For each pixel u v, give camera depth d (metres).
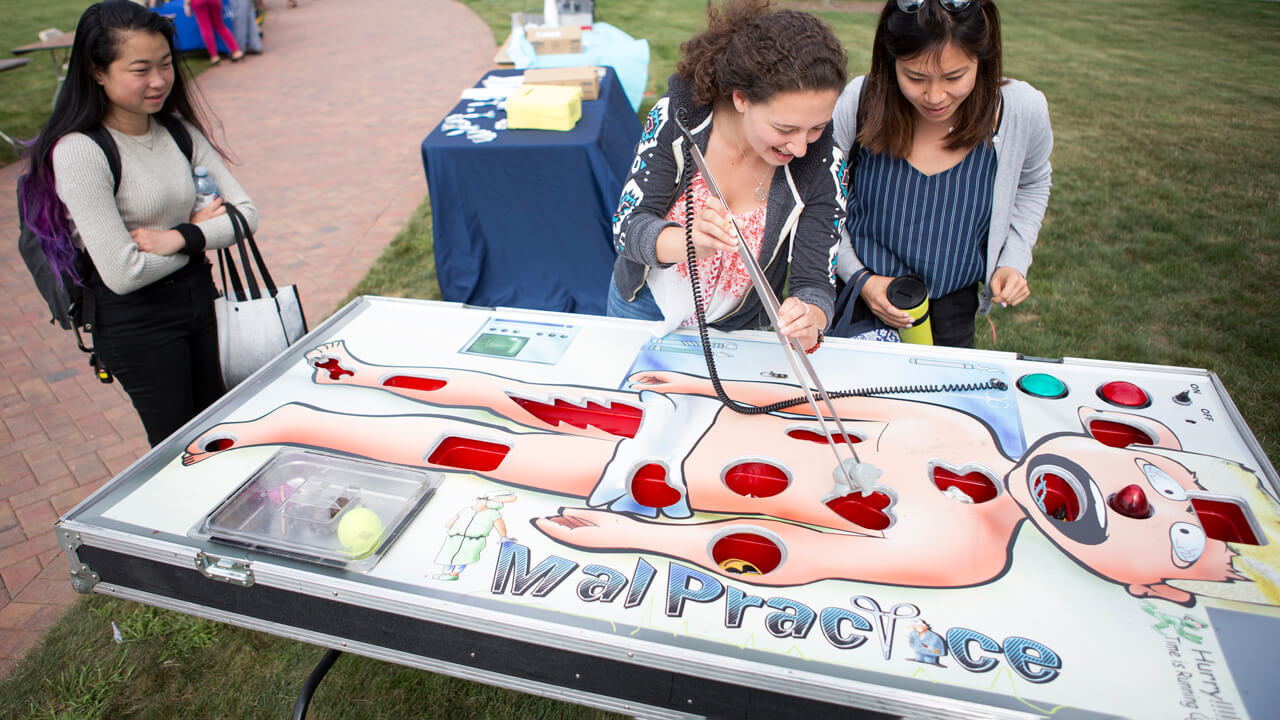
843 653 1.14
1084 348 3.50
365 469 1.55
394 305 2.21
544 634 1.19
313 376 1.88
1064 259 4.30
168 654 2.26
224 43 8.86
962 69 1.71
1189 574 1.26
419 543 1.37
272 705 2.12
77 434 3.20
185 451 1.63
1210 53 8.95
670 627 1.19
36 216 1.96
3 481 2.95
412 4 11.72
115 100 1.95
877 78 1.88
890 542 1.33
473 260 4.01
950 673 1.10
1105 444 1.55
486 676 1.29
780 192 1.73
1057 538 1.33
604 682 1.22
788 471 1.52
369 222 4.99
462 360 1.93
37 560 2.60
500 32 9.80
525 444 1.62
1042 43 9.54
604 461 1.56
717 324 2.01
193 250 2.12
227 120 6.96
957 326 2.24
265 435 1.67
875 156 2.04
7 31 10.34
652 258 1.67
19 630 2.36
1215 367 3.33
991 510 1.39
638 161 1.75
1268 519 1.36
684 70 1.66
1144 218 4.76
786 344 1.52
